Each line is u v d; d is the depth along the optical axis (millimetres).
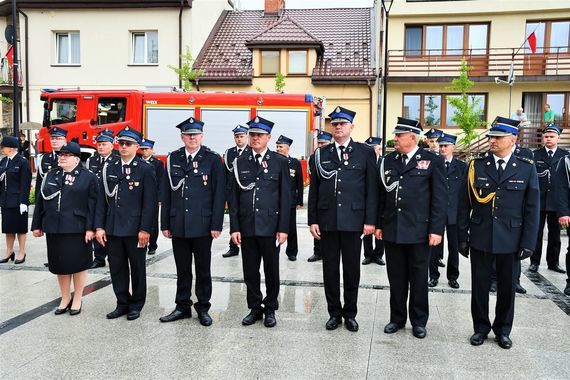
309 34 19734
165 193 5000
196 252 4891
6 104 21312
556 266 7090
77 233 5062
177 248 4941
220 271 6895
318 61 20031
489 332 4613
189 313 5055
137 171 5082
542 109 18656
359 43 20922
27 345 4305
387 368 3893
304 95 12367
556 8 17922
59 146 7004
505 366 3945
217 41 21938
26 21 20438
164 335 4555
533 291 6074
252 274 4883
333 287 4773
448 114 19047
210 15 22344
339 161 4770
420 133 4633
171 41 20109
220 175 5000
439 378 3729
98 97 13141
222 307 5359
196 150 5039
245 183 4844
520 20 18391
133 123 12969
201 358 4059
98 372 3801
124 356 4086
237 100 12570
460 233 4605
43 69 20609
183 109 12812
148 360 4016
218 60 20688
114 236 5004
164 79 20281
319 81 19281
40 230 5238
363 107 19359
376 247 7422
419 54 19016
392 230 4621
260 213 4770
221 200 4957
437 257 6293
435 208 4516
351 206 4668
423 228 4543
